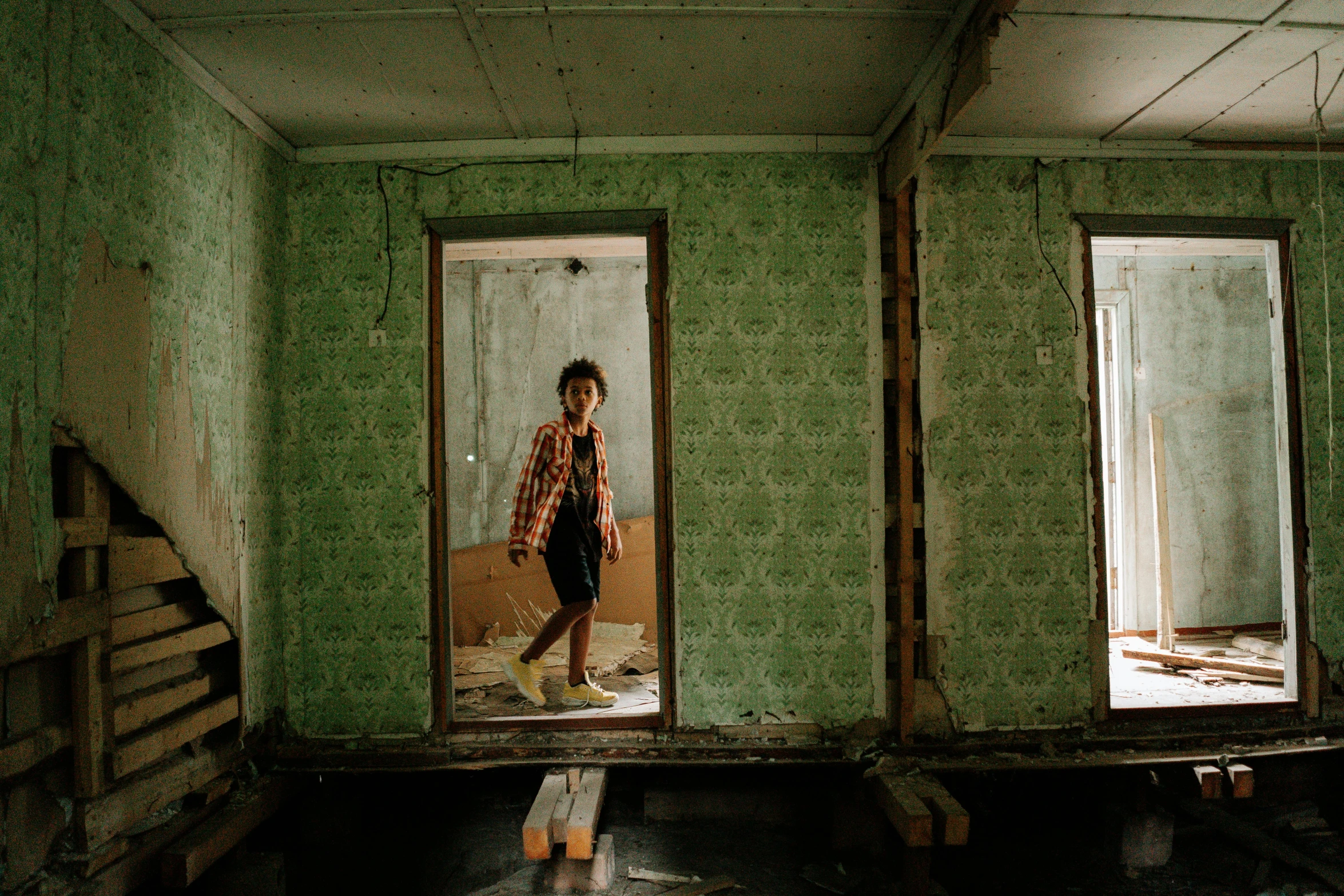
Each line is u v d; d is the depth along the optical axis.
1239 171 3.13
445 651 2.96
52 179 1.82
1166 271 4.73
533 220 3.00
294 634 2.95
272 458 2.89
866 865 2.65
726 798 2.88
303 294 3.00
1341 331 3.17
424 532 2.95
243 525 2.67
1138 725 3.01
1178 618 4.66
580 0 2.15
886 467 3.00
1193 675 3.73
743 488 2.97
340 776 2.79
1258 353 4.76
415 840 2.80
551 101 2.72
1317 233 3.16
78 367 1.89
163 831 2.17
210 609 2.48
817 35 2.33
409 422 2.96
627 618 4.73
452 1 2.14
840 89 2.66
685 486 2.97
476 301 4.97
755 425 2.98
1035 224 3.05
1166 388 4.71
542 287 5.00
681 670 2.95
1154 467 4.56
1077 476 3.02
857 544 2.98
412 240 3.00
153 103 2.20
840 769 2.77
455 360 4.95
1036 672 2.99
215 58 2.39
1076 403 3.03
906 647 2.91
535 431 4.98
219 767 2.51
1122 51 2.41
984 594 2.99
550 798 2.50
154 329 2.19
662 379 2.99
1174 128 2.97
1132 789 2.74
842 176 3.02
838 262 3.01
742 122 2.90
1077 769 2.87
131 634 2.09
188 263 2.36
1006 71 2.52
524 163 3.01
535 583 4.75
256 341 2.78
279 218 2.95
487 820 2.90
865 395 2.99
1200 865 2.72
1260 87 2.63
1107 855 2.77
